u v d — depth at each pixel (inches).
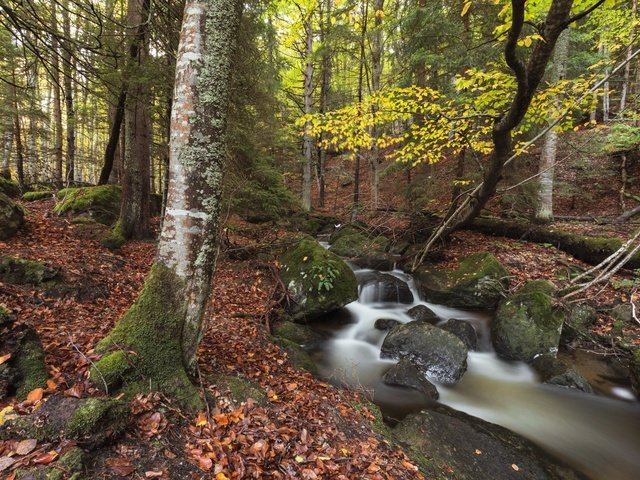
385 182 820.0
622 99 565.6
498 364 263.7
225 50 125.7
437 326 293.9
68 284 214.1
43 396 107.9
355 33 526.6
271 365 195.2
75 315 185.3
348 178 984.9
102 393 115.4
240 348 204.1
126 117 352.8
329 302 299.6
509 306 287.0
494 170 307.9
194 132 124.0
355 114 304.7
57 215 377.4
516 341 266.1
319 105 783.7
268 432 123.6
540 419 204.8
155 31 283.7
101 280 246.5
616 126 390.9
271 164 582.2
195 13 121.6
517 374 250.8
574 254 372.8
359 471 120.3
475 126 365.7
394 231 491.2
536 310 274.1
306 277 310.3
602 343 261.7
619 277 316.8
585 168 533.0
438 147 363.9
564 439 189.5
